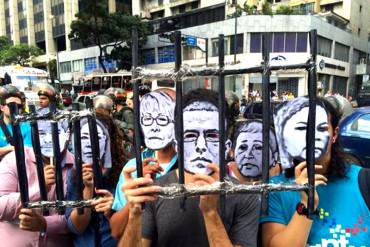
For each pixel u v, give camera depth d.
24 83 16.16
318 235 1.48
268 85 1.23
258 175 1.68
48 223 1.83
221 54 1.24
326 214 1.49
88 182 1.70
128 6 52.59
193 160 1.36
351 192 1.51
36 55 49.84
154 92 1.80
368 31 44.75
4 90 3.19
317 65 1.21
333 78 34.59
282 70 1.22
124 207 1.61
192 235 1.48
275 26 27.52
